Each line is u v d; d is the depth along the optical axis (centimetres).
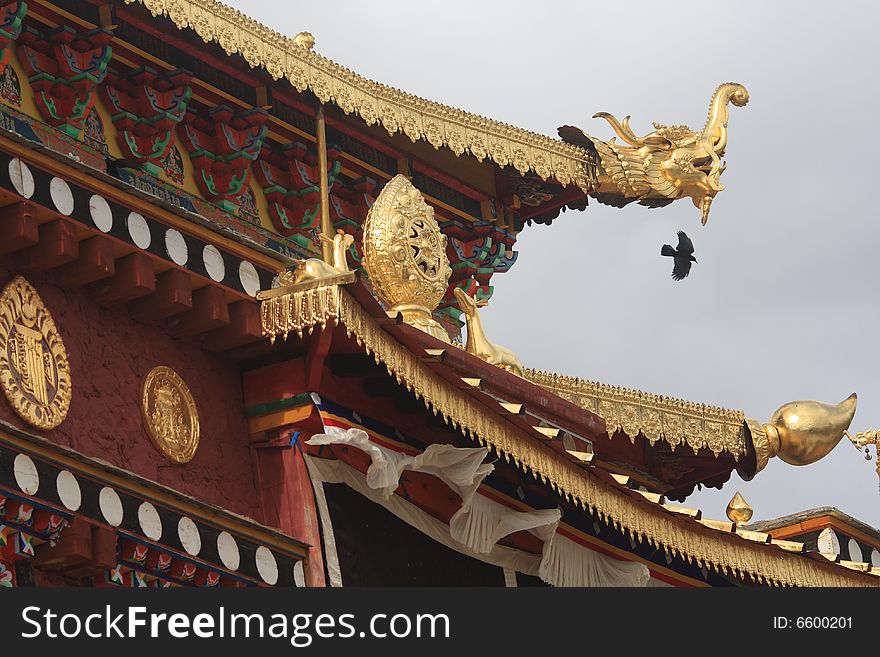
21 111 2027
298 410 2130
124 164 2127
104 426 1975
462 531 2278
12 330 1903
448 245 2672
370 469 2150
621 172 2714
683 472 2916
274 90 2316
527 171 2600
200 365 2120
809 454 2844
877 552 3102
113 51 2127
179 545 1939
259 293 2125
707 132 2789
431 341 2228
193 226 2080
